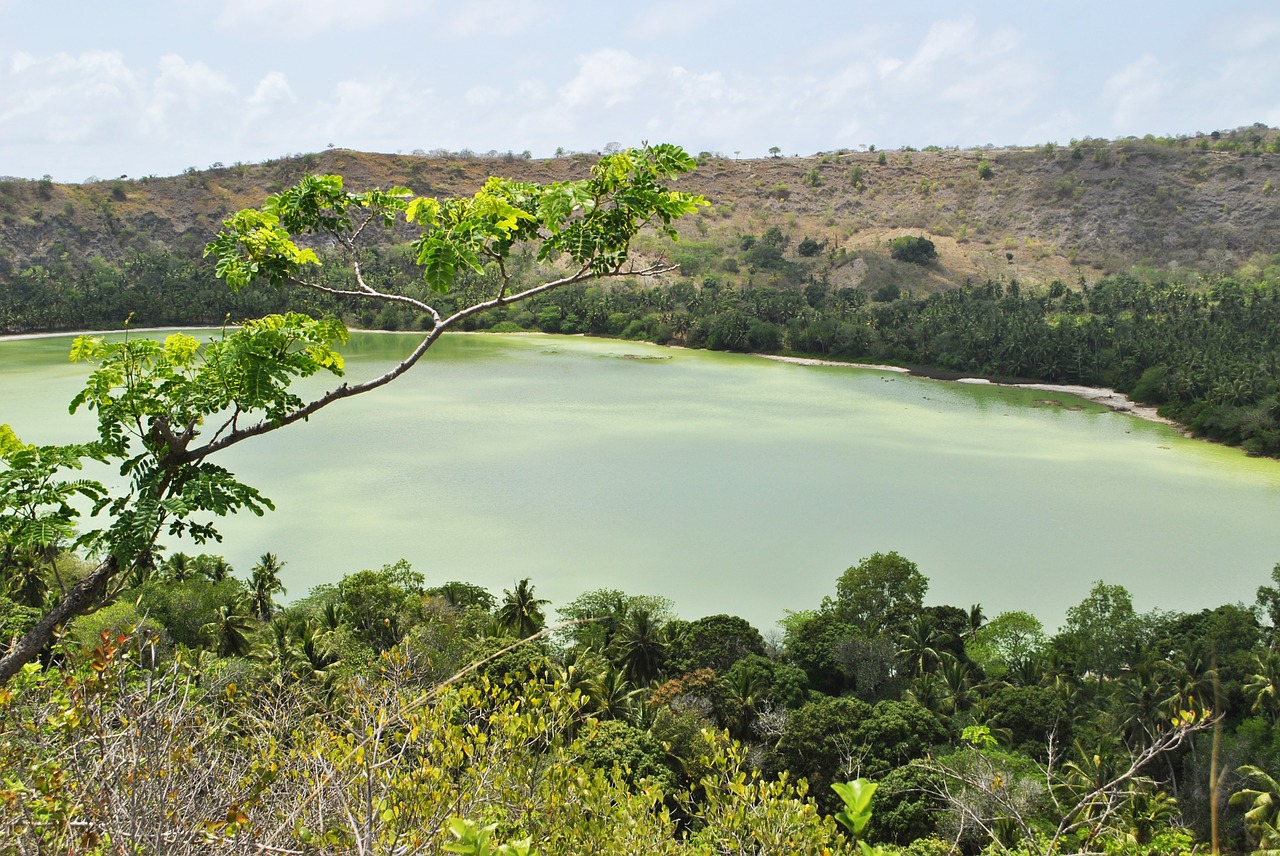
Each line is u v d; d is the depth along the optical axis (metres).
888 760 37.69
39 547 9.38
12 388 129.12
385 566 58.38
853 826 5.08
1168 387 129.25
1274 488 91.62
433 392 135.00
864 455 101.19
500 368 158.88
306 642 44.25
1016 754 40.84
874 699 51.06
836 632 53.69
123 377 9.76
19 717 7.95
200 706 8.84
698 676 44.81
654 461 96.25
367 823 6.90
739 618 53.16
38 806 7.05
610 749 34.06
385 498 81.31
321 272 196.88
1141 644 50.75
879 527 77.31
